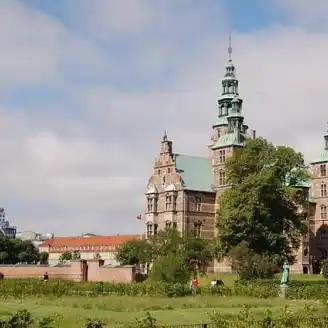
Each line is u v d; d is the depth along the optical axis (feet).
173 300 174.09
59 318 113.60
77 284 208.64
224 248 291.79
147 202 433.48
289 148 298.56
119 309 149.69
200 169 437.58
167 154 432.25
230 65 493.77
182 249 322.34
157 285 198.80
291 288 199.62
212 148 437.58
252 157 298.97
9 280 215.31
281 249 289.12
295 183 305.94
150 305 157.89
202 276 310.65
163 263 226.38
